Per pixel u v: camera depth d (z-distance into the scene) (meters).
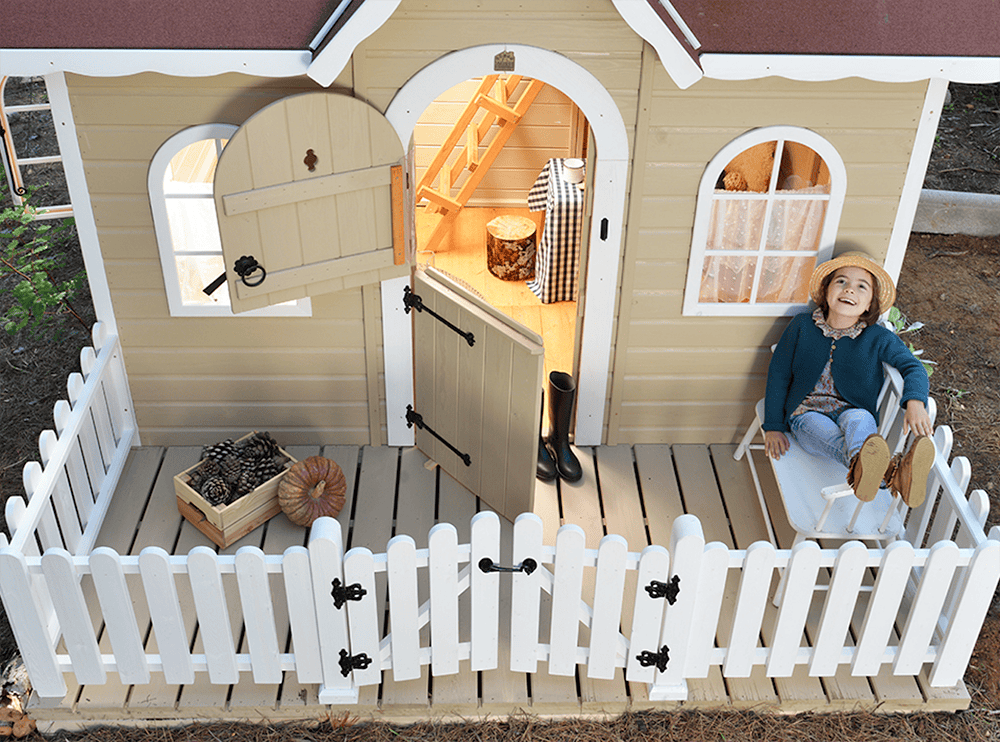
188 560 3.94
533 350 4.63
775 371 5.29
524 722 4.54
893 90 4.71
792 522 4.77
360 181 4.65
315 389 5.59
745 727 4.52
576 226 6.85
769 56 4.33
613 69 4.60
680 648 4.30
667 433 5.85
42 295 6.35
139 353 5.43
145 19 4.25
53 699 4.46
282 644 4.71
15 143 9.70
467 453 5.40
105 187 4.87
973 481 6.18
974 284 7.92
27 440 6.38
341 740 4.46
